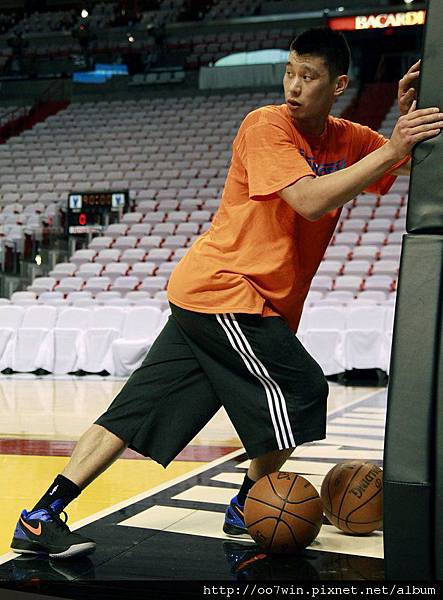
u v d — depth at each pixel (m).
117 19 23.48
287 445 2.34
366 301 9.63
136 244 13.00
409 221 1.89
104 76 21.78
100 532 2.64
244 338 2.35
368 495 2.49
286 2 22.16
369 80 20.45
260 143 2.24
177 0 23.69
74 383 8.82
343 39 2.27
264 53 20.70
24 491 3.41
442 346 1.80
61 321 10.13
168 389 2.45
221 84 20.44
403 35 19.91
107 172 16.59
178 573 2.17
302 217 2.36
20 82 22.14
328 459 4.14
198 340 2.42
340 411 6.37
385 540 1.79
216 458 4.25
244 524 2.59
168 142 17.78
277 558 2.32
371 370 9.52
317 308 9.33
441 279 1.84
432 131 1.86
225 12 22.69
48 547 2.29
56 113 20.88
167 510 2.96
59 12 24.52
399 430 1.80
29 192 16.22
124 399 2.45
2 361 10.15
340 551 2.39
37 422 5.70
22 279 13.14
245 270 2.34
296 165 2.17
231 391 2.39
